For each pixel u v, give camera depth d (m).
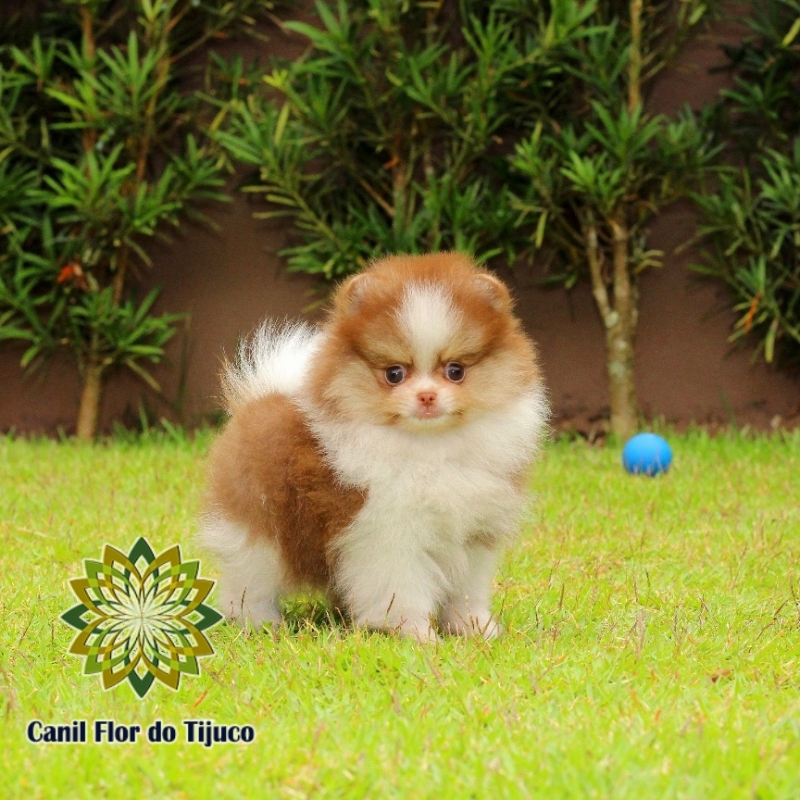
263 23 2.24
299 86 2.15
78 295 2.19
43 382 2.33
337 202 2.22
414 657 1.32
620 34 2.13
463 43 2.23
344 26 1.98
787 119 2.19
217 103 2.09
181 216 2.28
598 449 2.12
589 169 1.98
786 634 1.39
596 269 2.18
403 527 1.36
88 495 1.80
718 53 2.21
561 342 2.30
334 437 1.36
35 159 2.21
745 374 2.28
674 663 1.33
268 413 1.40
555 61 2.06
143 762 1.20
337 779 1.18
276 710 1.26
